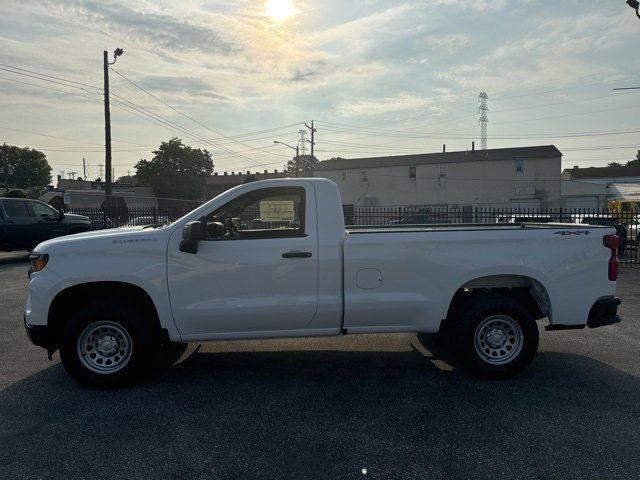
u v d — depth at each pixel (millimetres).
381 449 3674
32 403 4582
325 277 4973
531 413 4273
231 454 3621
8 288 10727
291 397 4691
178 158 64500
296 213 5133
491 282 5250
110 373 4895
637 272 12922
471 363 5039
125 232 5098
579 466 3414
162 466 3463
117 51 26062
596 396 4648
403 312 5023
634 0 12578
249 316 4938
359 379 5172
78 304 5141
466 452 3619
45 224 15945
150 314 5137
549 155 51781
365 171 57688
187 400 4637
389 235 4988
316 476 3328
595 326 5156
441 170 54812
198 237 4691
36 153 85438
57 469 3432
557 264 5062
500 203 52938
